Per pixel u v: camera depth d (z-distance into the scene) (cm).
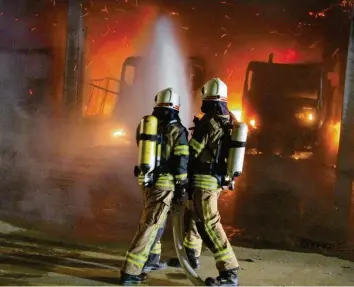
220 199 954
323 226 776
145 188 477
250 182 1130
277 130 1556
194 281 454
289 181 1166
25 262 521
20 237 618
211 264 538
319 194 1032
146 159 455
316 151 1543
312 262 569
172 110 474
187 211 516
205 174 465
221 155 469
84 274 491
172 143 464
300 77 1588
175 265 527
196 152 470
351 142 930
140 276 470
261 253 598
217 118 472
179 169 455
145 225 464
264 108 1573
